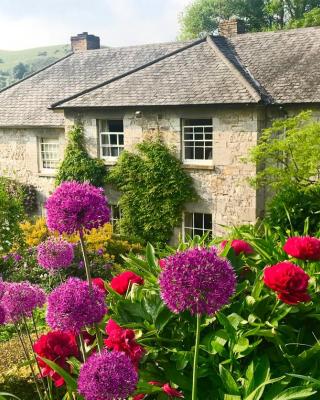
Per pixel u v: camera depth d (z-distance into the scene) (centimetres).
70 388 232
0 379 363
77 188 226
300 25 3020
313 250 294
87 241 995
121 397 178
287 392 226
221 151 1311
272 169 1033
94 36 2341
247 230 440
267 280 263
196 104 1287
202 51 1490
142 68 1532
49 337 249
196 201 1377
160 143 1400
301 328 281
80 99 1499
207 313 200
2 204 974
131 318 289
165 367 263
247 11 3719
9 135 1750
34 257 895
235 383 234
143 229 1457
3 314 245
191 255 203
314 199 737
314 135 967
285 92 1255
